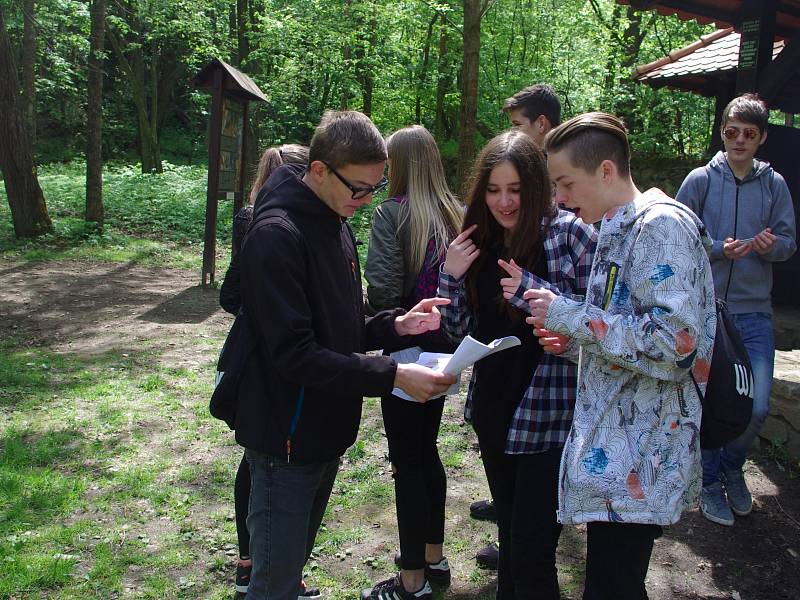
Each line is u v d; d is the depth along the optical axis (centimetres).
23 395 492
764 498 361
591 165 188
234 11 1956
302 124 1927
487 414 225
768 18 540
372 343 230
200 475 383
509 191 220
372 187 197
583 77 1446
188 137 3116
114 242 1170
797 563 306
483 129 1658
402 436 263
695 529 332
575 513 182
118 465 391
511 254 225
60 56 2308
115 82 2934
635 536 183
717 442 191
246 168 948
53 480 368
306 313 187
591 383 187
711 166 345
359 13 1577
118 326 696
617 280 183
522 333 220
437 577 290
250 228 193
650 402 181
